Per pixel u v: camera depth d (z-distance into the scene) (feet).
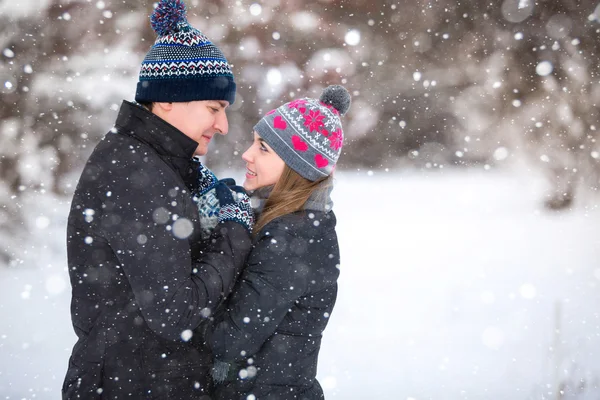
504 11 45.42
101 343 7.81
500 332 19.31
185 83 8.33
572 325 19.52
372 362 17.08
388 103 60.18
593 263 27.66
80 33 35.09
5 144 30.27
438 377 15.99
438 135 60.29
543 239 33.27
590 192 40.60
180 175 8.32
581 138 40.40
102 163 7.80
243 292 8.36
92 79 34.32
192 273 7.84
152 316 7.52
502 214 40.40
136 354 7.86
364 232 35.65
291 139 9.23
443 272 27.07
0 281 23.22
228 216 8.39
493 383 15.58
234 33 48.08
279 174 9.46
